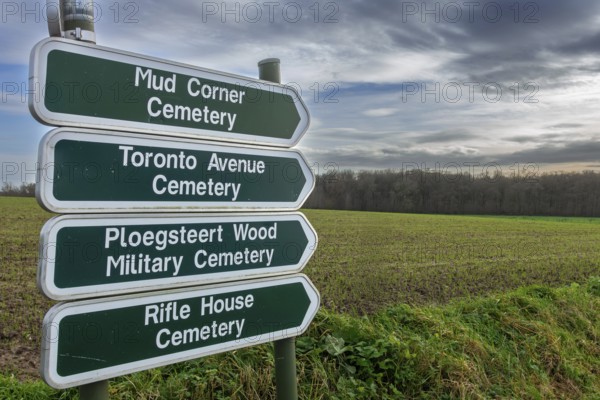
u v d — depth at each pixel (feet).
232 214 8.78
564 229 64.34
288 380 9.77
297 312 9.82
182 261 8.09
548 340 17.85
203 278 8.34
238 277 8.84
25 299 21.17
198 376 12.00
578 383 16.22
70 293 6.86
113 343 7.32
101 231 7.18
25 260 29.12
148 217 7.68
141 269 7.60
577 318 20.70
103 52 7.29
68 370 6.86
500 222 68.85
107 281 7.23
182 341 8.11
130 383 11.42
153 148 7.76
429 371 13.93
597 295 25.02
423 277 28.22
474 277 29.25
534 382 15.40
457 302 21.47
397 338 15.17
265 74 9.75
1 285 23.38
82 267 6.98
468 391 13.67
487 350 16.37
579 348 18.80
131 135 7.50
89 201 7.04
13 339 16.42
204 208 8.37
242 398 11.87
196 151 8.29
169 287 7.92
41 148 6.59
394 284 25.84
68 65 6.91
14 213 47.26
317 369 12.95
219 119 8.67
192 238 8.23
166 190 7.91
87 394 7.20
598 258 39.81
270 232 9.37
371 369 13.58
